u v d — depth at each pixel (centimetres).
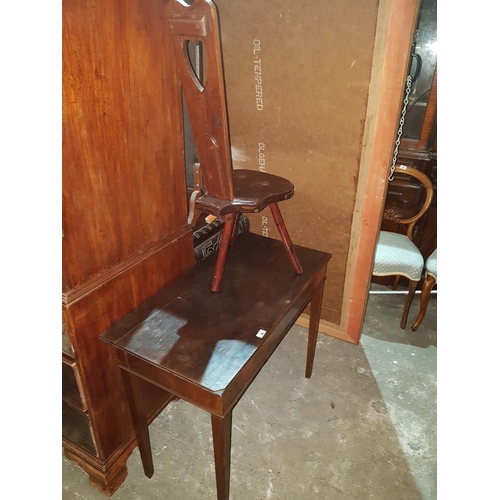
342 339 212
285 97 171
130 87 103
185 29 94
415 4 133
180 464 148
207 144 110
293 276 142
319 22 150
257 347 109
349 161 170
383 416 168
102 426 125
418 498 138
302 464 148
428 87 214
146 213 121
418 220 238
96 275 110
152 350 108
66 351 110
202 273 143
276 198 128
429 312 237
